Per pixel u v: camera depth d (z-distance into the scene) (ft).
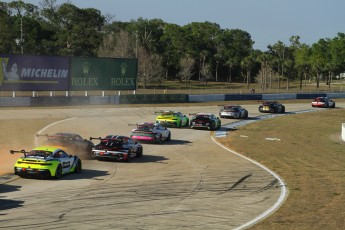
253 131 276.82
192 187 126.11
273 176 146.51
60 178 129.08
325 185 133.18
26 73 343.67
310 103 513.86
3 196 105.40
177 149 198.80
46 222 85.46
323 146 226.79
